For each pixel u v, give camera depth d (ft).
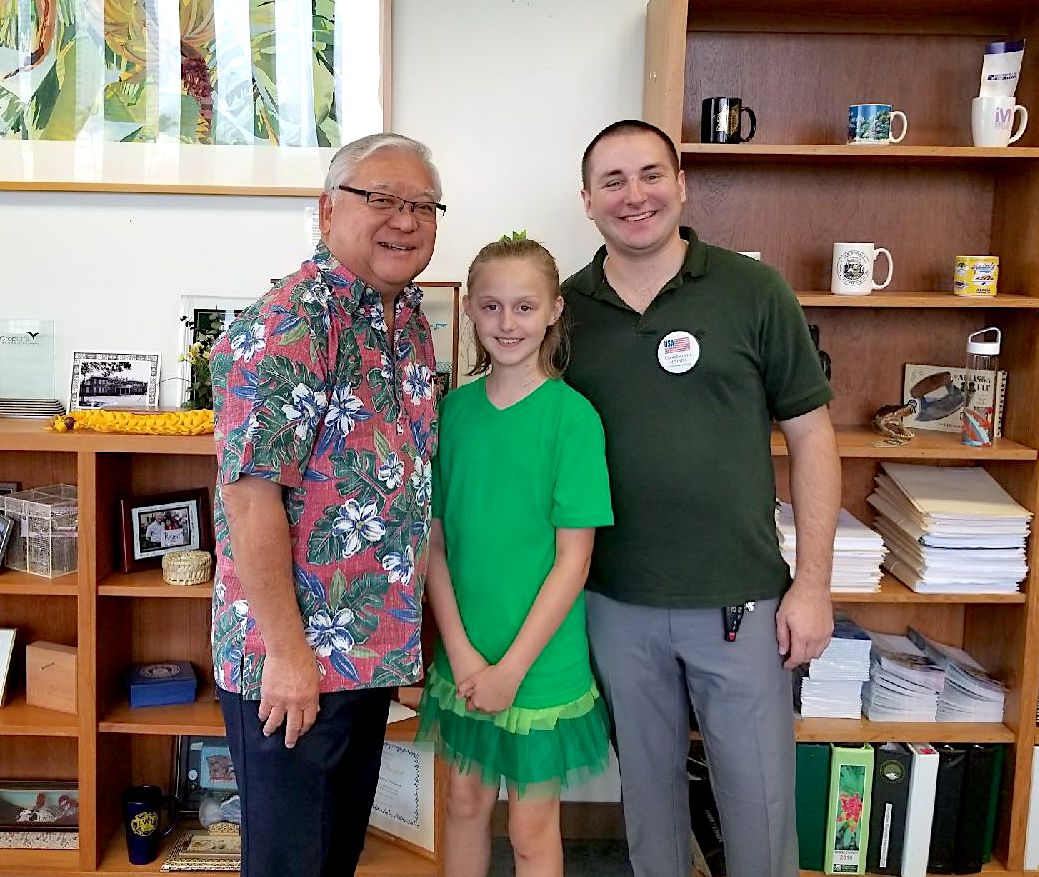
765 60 7.72
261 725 4.89
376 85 7.63
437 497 5.95
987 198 7.87
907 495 7.58
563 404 5.71
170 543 7.72
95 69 7.58
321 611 4.88
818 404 5.89
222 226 7.81
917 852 7.48
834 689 7.75
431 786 7.38
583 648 5.95
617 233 5.78
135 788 7.70
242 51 7.59
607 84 7.77
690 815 7.28
